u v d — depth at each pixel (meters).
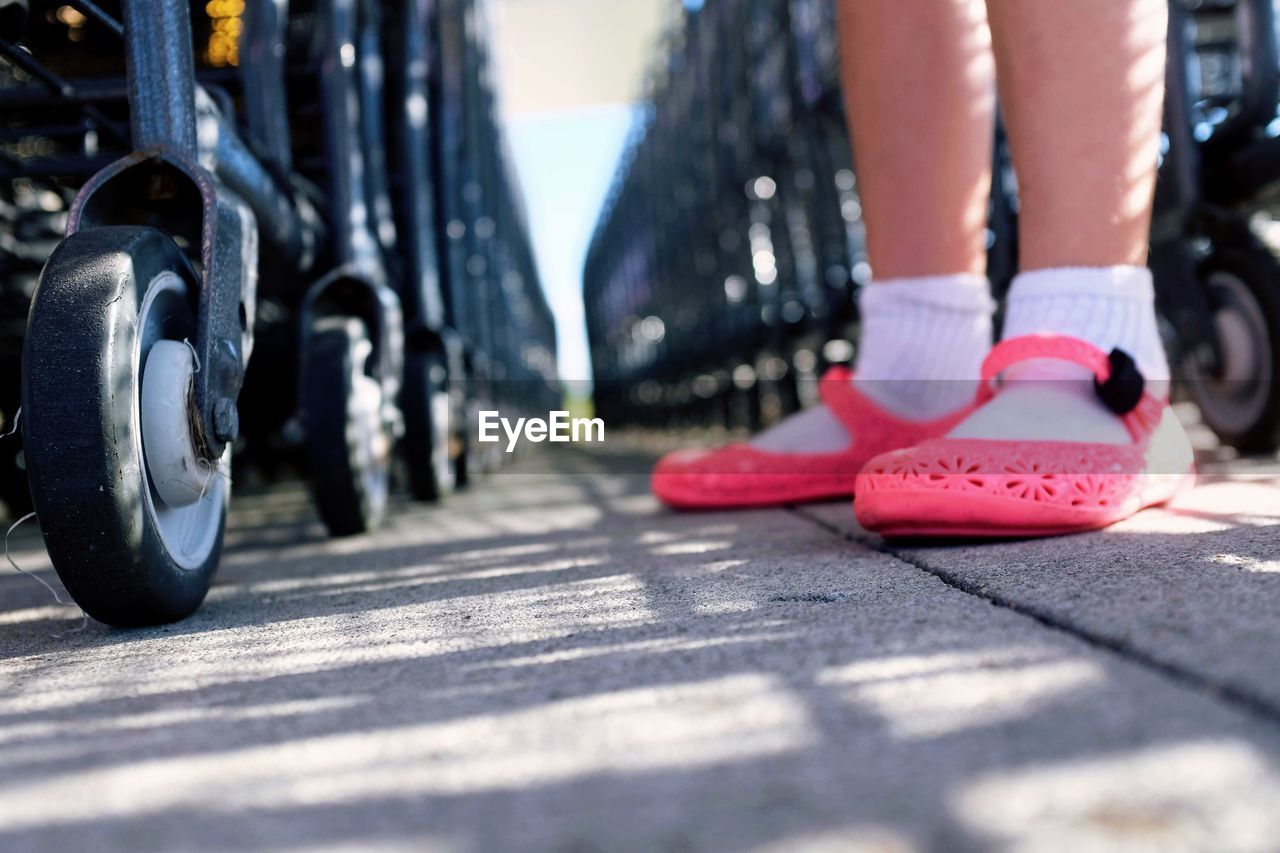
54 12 1.46
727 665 0.54
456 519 1.72
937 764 0.38
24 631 0.87
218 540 0.93
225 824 0.38
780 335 3.28
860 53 1.28
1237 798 0.33
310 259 1.54
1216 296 1.60
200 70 1.57
